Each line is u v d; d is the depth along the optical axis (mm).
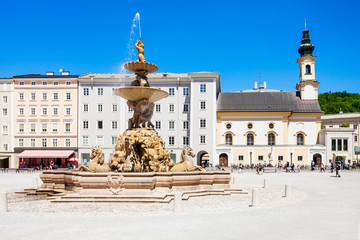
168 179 20219
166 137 67438
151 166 22047
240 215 14914
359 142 92250
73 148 68000
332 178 40500
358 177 42250
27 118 69125
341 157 68562
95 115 68312
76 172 20281
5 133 69250
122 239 10688
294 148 67812
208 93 66375
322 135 70125
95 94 68562
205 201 19547
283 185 31141
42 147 68438
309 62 75188
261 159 67750
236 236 11148
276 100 73562
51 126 68875
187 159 23938
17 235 11258
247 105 72375
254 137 70688
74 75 69438
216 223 13133
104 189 19109
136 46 25047
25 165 64250
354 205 18344
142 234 11328
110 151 67750
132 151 21375
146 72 25219
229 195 22422
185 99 67562
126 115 68000
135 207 16922
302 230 12094
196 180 22172
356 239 10953
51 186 23078
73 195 18859
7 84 69625
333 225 12977
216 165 62531
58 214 15219
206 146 66062
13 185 29891
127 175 18875
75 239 10711
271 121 70562
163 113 67750
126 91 23562
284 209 16766
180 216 14562
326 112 117875
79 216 14633
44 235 11242
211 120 66062
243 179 39344
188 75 66438
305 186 29984
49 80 69125
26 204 18391
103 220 13680
